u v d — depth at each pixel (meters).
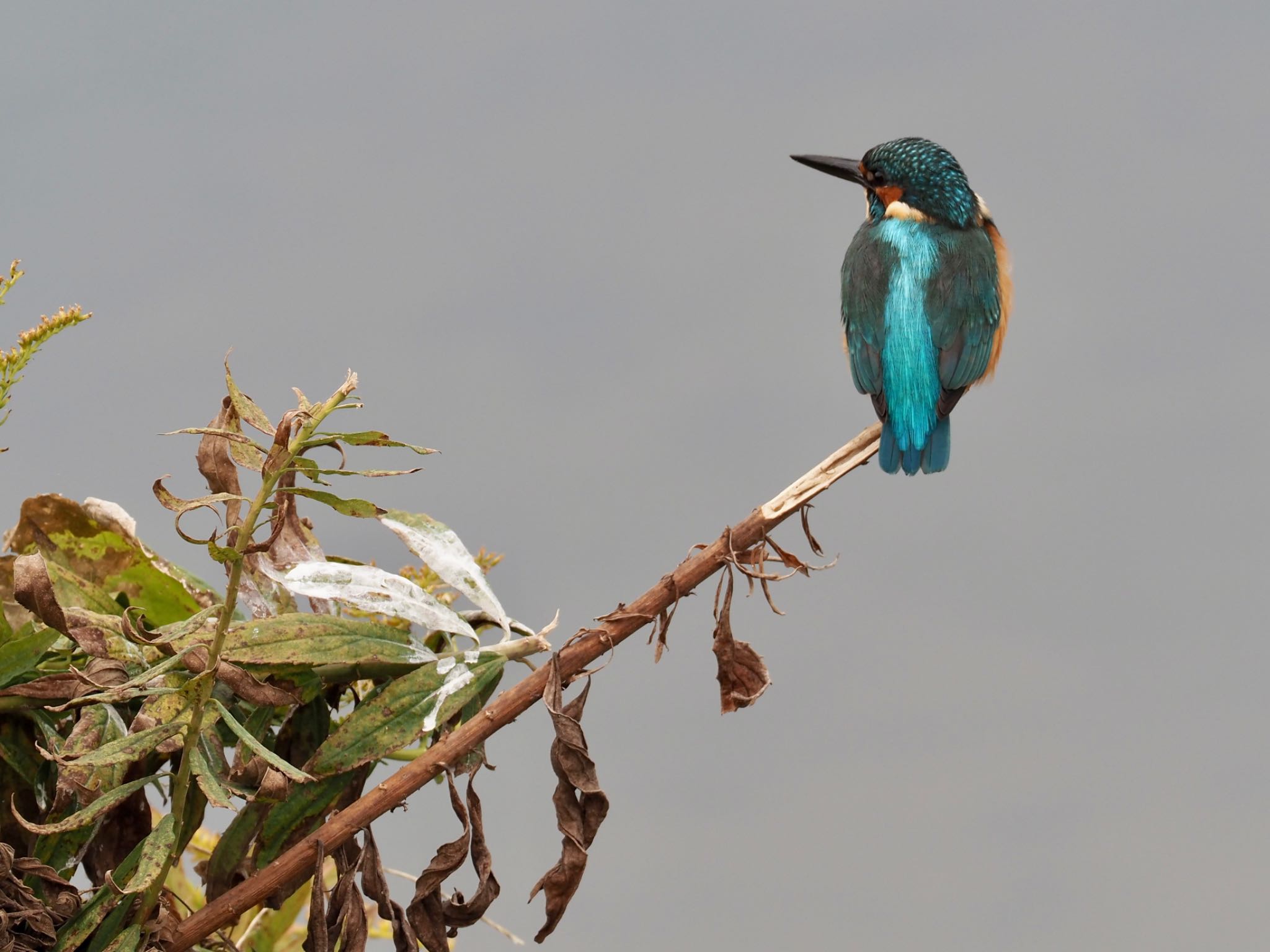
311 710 4.00
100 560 4.24
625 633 3.77
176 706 3.44
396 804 3.62
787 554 3.88
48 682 3.73
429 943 3.68
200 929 3.51
